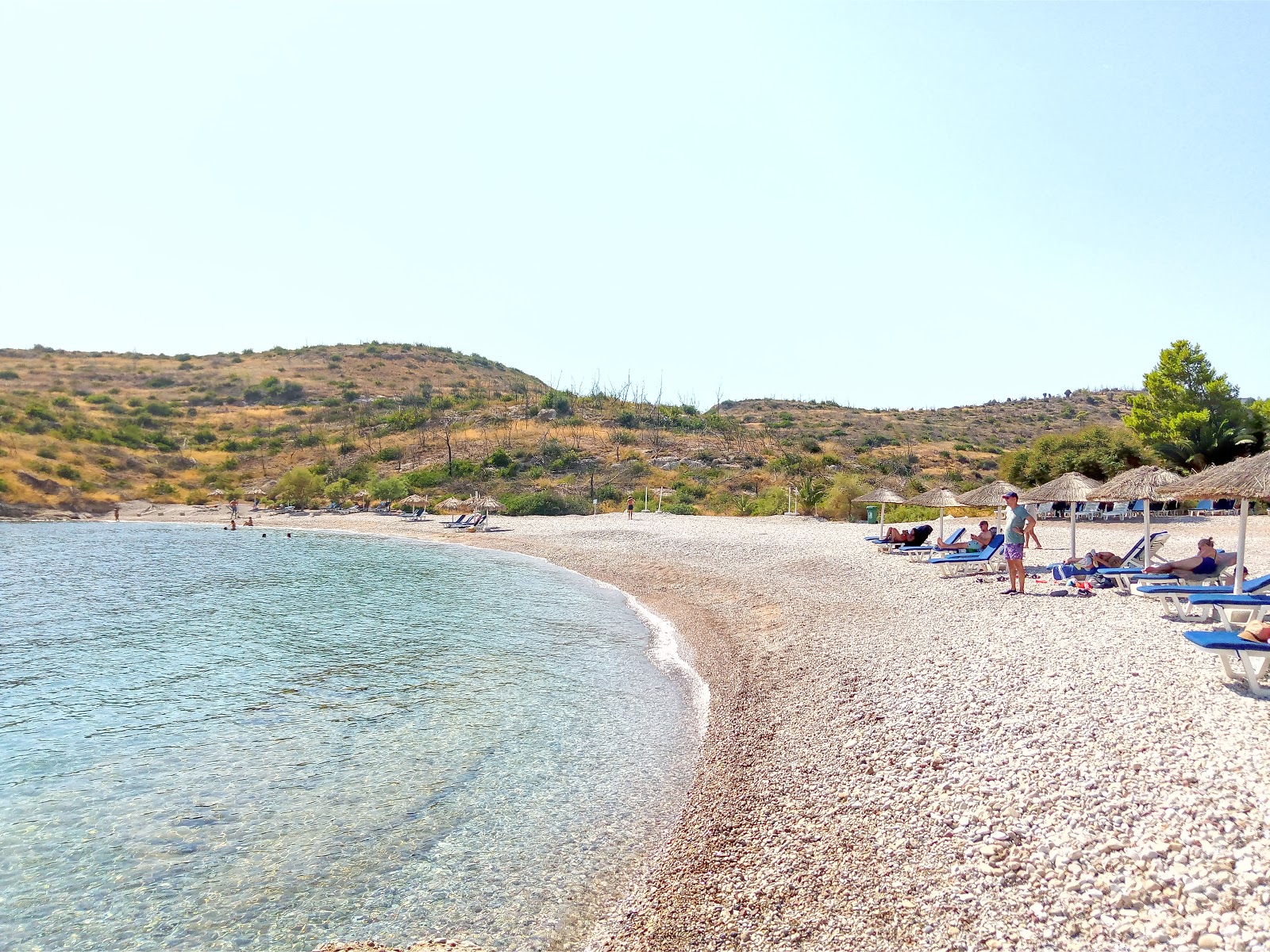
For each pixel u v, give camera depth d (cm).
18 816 782
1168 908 443
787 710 970
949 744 740
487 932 572
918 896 512
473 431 7538
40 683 1270
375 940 568
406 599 2097
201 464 7025
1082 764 641
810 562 2191
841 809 663
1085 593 1347
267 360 12256
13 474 5566
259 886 648
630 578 2395
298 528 4666
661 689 1190
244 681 1273
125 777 877
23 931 594
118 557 3175
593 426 7725
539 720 1052
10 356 10731
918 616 1344
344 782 853
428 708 1113
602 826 732
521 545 3481
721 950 498
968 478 6006
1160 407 3178
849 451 7150
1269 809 520
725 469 6231
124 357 11731
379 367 12475
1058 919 455
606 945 538
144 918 608
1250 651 750
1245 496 952
